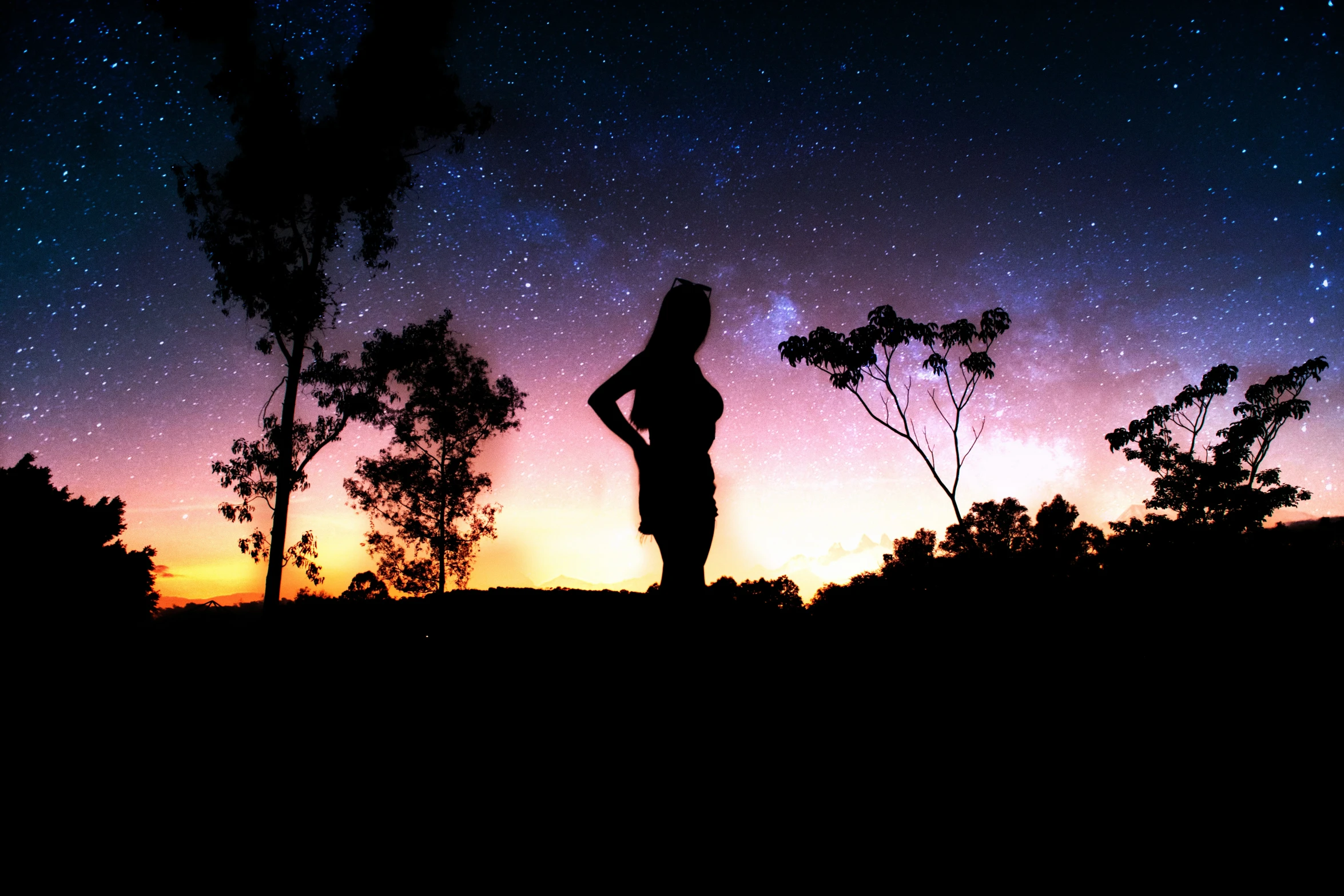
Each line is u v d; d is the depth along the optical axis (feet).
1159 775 5.14
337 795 4.58
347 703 5.47
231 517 54.13
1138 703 6.41
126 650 7.62
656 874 4.01
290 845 4.17
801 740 5.24
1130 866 4.11
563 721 5.23
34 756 4.92
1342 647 8.20
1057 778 5.04
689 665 5.92
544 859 4.11
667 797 4.62
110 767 4.82
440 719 5.25
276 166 55.01
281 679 5.84
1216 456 46.91
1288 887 3.94
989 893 4.02
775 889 4.00
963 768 5.15
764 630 6.81
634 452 6.51
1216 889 4.05
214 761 4.85
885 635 7.35
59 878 3.83
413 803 4.51
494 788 4.63
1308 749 5.56
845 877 4.03
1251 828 4.56
